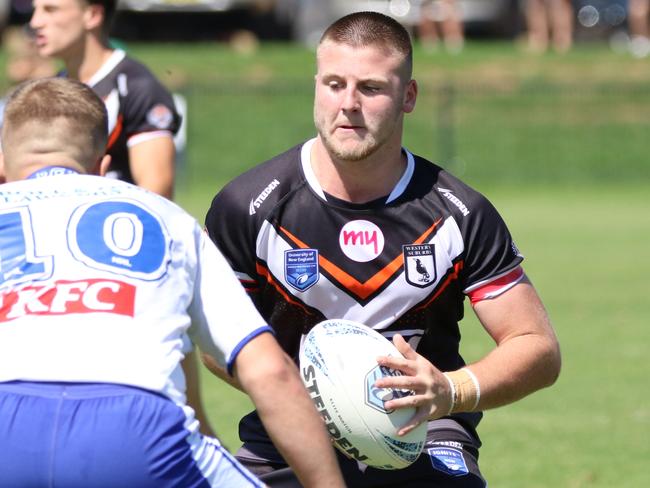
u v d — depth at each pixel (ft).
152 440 36.70
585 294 137.80
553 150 276.21
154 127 69.10
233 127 270.26
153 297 38.73
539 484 70.03
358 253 48.60
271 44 304.30
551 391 94.07
